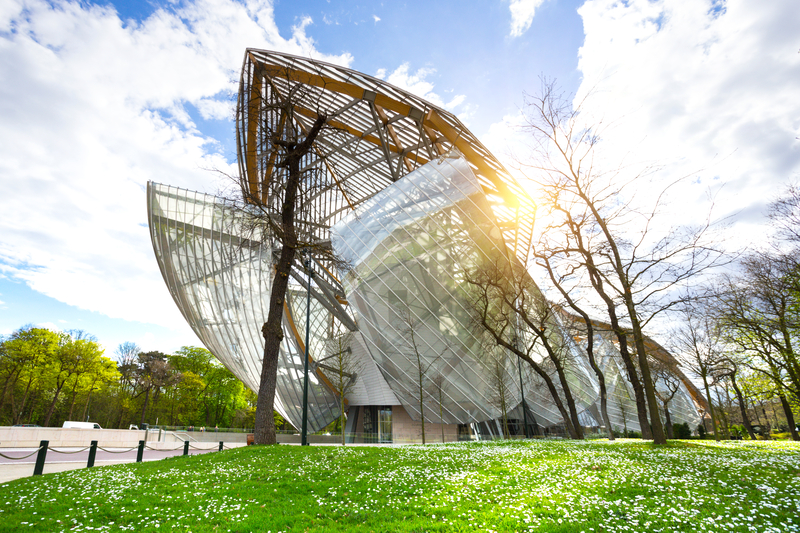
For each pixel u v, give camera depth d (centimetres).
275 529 660
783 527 584
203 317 3697
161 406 7019
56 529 672
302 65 2691
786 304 2236
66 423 3659
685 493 798
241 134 3106
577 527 608
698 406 5759
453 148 3397
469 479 945
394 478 991
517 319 3506
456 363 3195
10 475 1364
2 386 5322
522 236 4969
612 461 1215
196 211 3562
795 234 1958
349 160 4041
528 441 2436
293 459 1339
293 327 3744
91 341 5638
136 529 667
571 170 2083
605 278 2131
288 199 2097
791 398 2719
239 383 7656
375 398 3916
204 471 1178
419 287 3125
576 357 4181
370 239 3244
